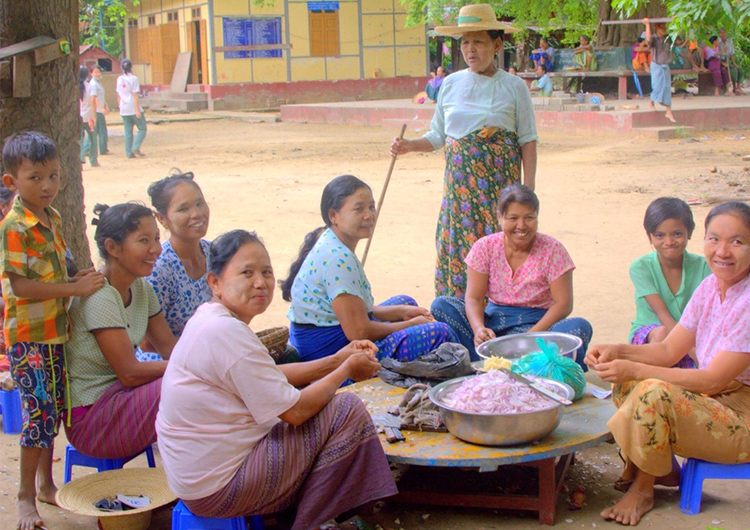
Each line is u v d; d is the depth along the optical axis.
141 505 3.58
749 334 3.47
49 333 3.72
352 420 3.33
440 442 3.60
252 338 3.21
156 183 4.41
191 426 3.21
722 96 25.67
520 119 5.64
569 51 26.42
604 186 12.94
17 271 3.65
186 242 4.41
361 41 33.97
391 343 4.45
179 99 32.84
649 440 3.50
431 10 26.61
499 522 3.68
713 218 3.57
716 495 3.88
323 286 4.40
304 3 32.78
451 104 5.66
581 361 4.54
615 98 24.95
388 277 8.04
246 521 3.49
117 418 3.73
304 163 16.98
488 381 3.63
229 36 31.94
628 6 9.34
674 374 3.58
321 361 3.75
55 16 5.35
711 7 8.23
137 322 4.04
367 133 23.22
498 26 5.39
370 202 4.43
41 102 5.36
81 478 3.68
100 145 19.02
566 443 3.54
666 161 15.33
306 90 33.22
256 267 3.27
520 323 4.91
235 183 14.22
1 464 4.38
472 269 5.00
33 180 3.73
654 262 4.62
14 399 4.77
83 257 5.77
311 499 3.32
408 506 3.86
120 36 38.38
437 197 12.52
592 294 7.29
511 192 4.73
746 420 3.58
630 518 3.61
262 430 3.29
